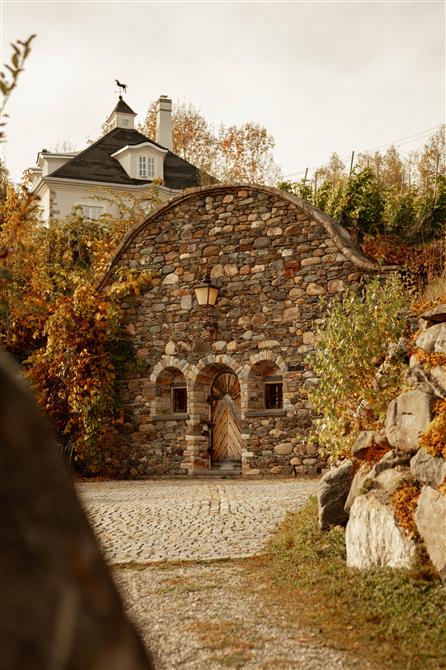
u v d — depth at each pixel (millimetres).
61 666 1103
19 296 16906
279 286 16109
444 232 16688
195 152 40594
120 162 34375
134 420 17438
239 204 16797
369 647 4820
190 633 5273
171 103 37906
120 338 17562
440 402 7051
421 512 6219
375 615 5352
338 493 8227
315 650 4812
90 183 32531
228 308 16625
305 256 15891
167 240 17578
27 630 1115
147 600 6293
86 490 14359
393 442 7438
